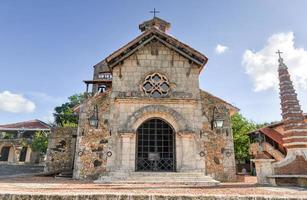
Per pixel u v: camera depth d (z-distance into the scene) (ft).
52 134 58.90
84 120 48.39
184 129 47.16
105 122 48.32
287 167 39.55
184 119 48.39
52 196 20.25
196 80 51.88
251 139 110.63
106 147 46.80
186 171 45.21
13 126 133.28
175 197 20.68
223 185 37.70
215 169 46.50
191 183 40.11
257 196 20.72
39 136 115.44
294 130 41.50
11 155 121.39
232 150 47.78
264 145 93.91
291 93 44.65
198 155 46.65
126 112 48.78
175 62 52.95
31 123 139.64
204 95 50.93
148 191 24.99
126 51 52.06
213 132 48.60
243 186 35.68
